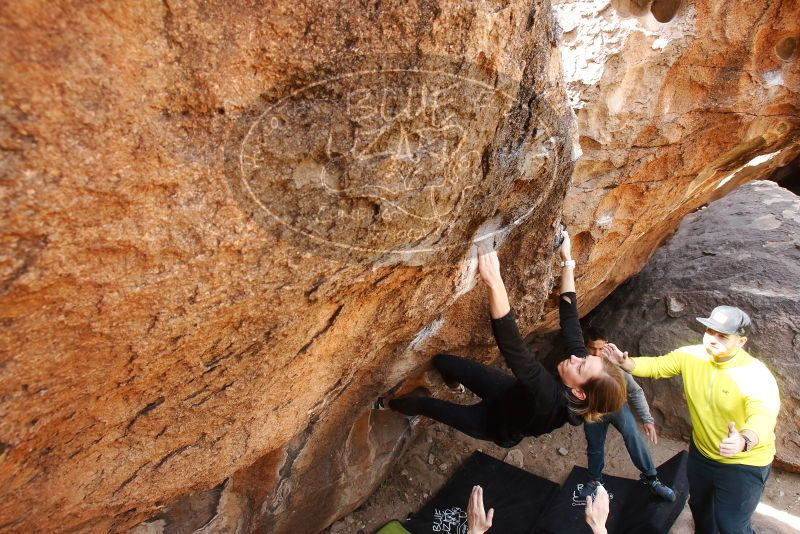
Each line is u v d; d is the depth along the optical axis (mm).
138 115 837
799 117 2639
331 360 1811
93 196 854
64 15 710
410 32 1016
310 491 2650
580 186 2559
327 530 3178
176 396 1406
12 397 1024
